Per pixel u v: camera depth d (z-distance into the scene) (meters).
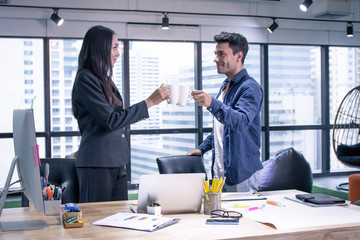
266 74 7.11
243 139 2.33
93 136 2.12
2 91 6.14
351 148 5.88
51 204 1.78
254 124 2.36
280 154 4.45
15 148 1.74
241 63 2.48
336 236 1.53
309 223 1.60
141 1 6.35
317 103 7.46
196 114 6.88
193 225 1.61
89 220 1.70
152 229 1.52
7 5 5.83
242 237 1.44
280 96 7.26
